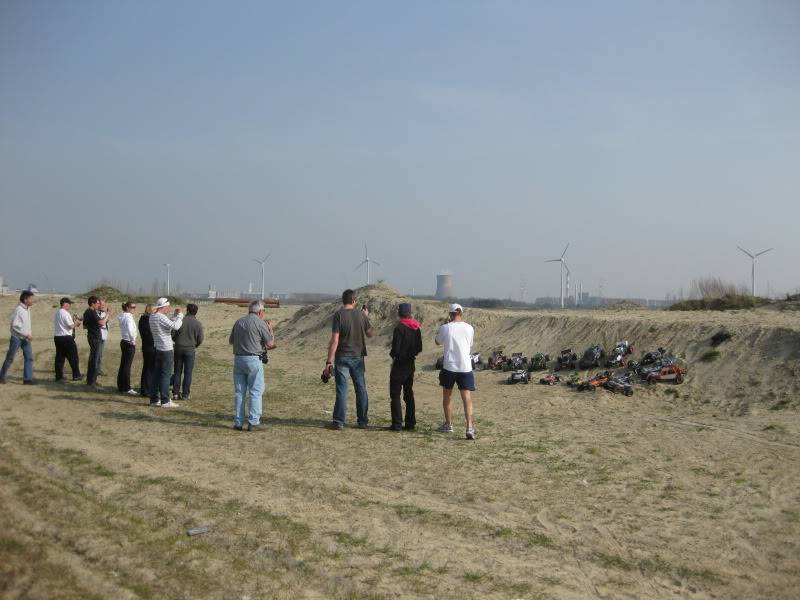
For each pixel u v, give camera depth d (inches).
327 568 218.4
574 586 211.9
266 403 554.3
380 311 1125.1
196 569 210.8
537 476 332.5
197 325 568.1
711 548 243.1
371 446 394.0
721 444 398.3
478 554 235.1
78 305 1604.3
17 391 550.3
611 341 703.1
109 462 336.8
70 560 208.7
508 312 1012.5
